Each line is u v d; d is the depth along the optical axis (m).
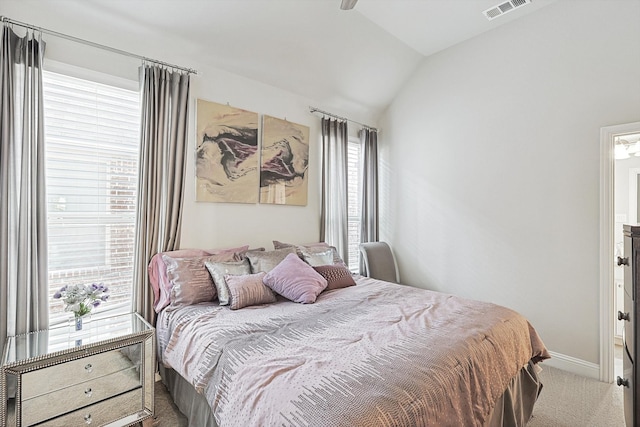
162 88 2.43
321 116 3.71
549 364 2.85
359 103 4.04
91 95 2.25
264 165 3.18
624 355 1.60
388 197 4.29
